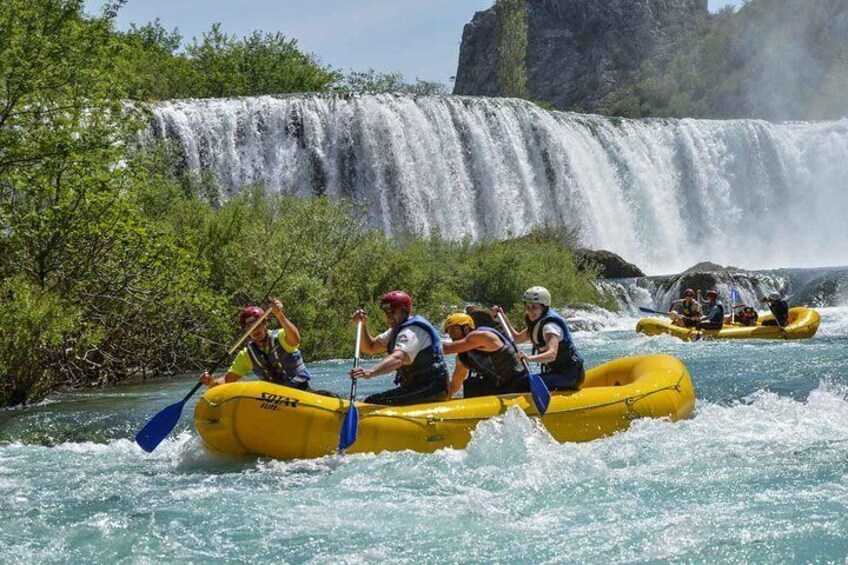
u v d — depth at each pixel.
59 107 13.91
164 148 22.25
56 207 13.71
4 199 14.64
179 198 20.05
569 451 8.12
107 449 9.64
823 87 74.94
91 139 13.93
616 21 100.44
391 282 21.03
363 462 7.88
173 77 43.34
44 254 14.36
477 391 8.95
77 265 14.91
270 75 49.53
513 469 7.66
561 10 105.56
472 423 8.25
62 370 14.08
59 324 13.00
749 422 9.15
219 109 29.48
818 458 7.72
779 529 6.04
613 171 37.94
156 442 8.57
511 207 34.09
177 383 14.93
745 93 78.38
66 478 8.16
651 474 7.43
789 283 28.06
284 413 8.06
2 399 12.68
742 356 15.00
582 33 103.44
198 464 8.47
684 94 81.81
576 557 5.79
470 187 33.41
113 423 11.02
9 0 13.41
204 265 16.83
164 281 15.29
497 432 8.15
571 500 6.88
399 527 6.41
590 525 6.33
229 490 7.45
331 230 20.45
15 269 14.33
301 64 51.84
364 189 31.22
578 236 33.91
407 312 8.62
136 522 6.68
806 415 9.48
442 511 6.70
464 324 8.98
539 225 32.59
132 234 14.88
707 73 82.44
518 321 23.03
